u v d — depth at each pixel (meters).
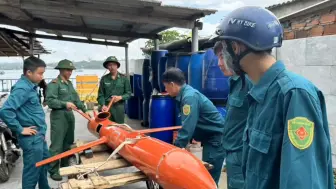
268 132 1.09
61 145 4.11
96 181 2.63
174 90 2.93
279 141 1.07
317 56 3.62
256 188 1.14
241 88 2.07
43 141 3.28
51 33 9.89
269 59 1.14
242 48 1.14
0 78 12.73
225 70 1.27
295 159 0.97
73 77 13.67
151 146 2.62
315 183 0.95
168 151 2.38
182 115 2.88
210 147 3.12
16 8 5.46
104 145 3.88
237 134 2.12
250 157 1.17
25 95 3.10
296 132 0.98
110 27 7.79
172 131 5.60
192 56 5.46
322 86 3.59
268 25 1.10
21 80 3.15
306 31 4.67
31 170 3.15
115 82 5.39
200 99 2.95
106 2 4.52
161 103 5.60
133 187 3.87
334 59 3.46
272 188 1.11
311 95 1.02
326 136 1.02
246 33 1.10
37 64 3.15
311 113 1.00
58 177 4.08
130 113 8.96
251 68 1.17
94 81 13.28
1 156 4.09
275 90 1.09
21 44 9.51
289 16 4.87
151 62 7.07
